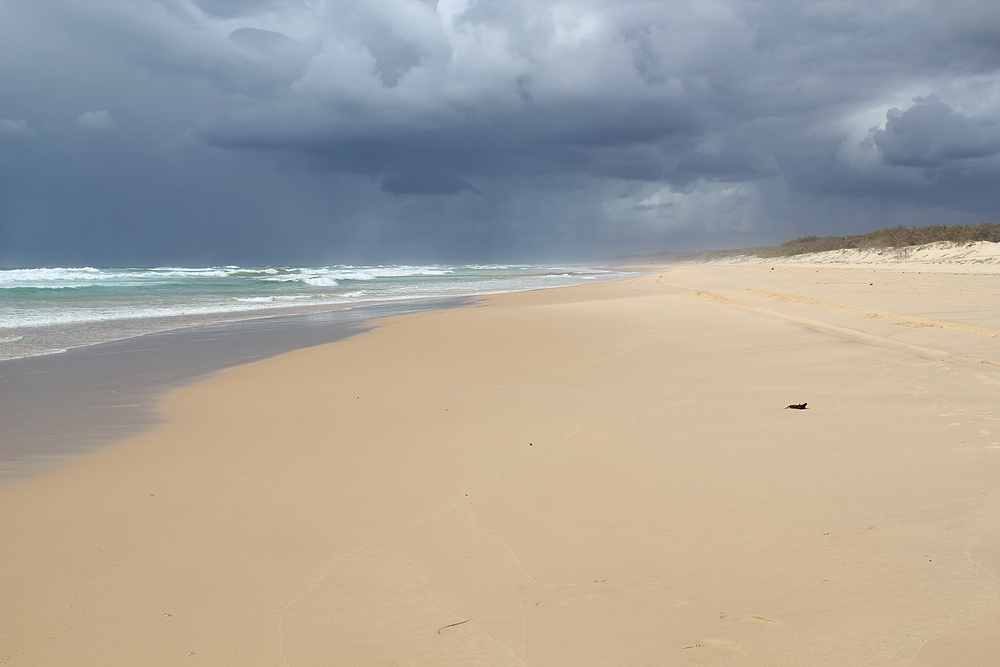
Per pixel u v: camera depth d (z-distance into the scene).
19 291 32.34
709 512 4.04
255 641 2.88
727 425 6.13
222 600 3.26
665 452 5.38
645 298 23.92
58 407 8.08
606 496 4.44
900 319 12.39
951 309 13.77
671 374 8.98
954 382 7.24
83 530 4.21
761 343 11.12
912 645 2.54
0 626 3.07
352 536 3.98
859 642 2.58
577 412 6.99
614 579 3.26
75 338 15.20
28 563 3.75
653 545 3.62
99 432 6.83
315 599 3.23
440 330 15.87
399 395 8.40
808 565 3.26
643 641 2.70
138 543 3.98
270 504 4.60
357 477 5.13
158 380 9.94
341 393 8.67
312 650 2.79
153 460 5.80
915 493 4.12
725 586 3.11
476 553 3.66
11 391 9.12
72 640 2.94
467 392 8.38
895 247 54.22
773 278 33.06
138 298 29.27
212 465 5.60
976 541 3.38
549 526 3.98
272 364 11.35
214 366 11.22
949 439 5.24
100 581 3.51
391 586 3.32
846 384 7.63
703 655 2.57
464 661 2.65
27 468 5.61
